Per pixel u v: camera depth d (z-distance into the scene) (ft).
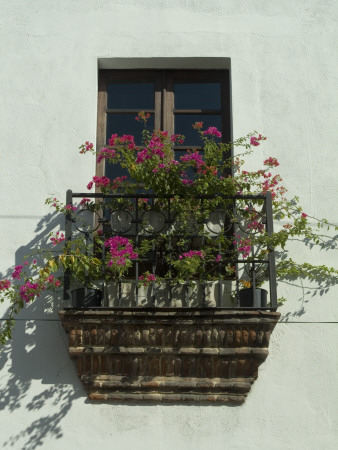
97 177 25.93
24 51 28.81
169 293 24.35
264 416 24.00
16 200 26.78
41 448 23.56
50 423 23.86
